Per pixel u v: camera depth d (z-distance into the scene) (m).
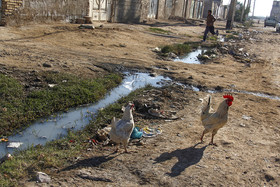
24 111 6.95
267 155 5.69
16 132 6.26
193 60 15.66
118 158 5.21
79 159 5.10
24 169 4.61
